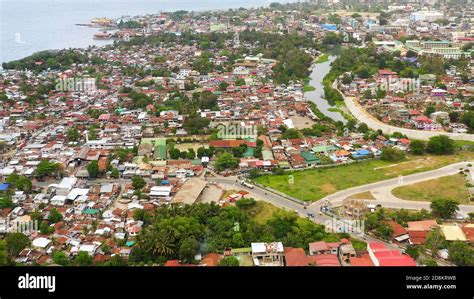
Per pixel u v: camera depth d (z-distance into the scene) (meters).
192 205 156.88
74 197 171.00
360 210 155.75
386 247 130.62
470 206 167.50
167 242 132.12
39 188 182.38
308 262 124.25
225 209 156.00
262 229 144.62
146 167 199.75
